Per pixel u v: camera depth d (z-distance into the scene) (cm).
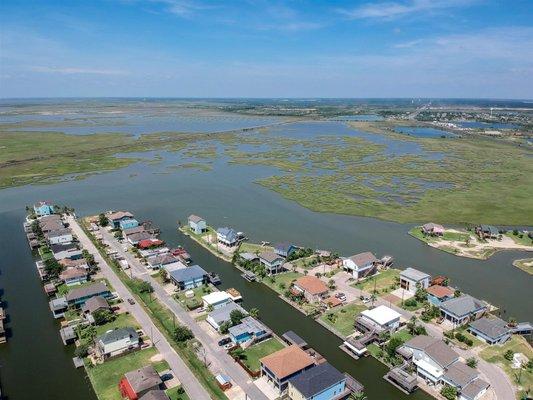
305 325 8844
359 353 7681
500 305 9644
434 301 9462
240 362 7444
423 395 6844
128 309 9231
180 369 7294
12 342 8281
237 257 11681
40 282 10775
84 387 6988
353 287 10312
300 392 6325
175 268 10969
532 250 12712
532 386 6906
